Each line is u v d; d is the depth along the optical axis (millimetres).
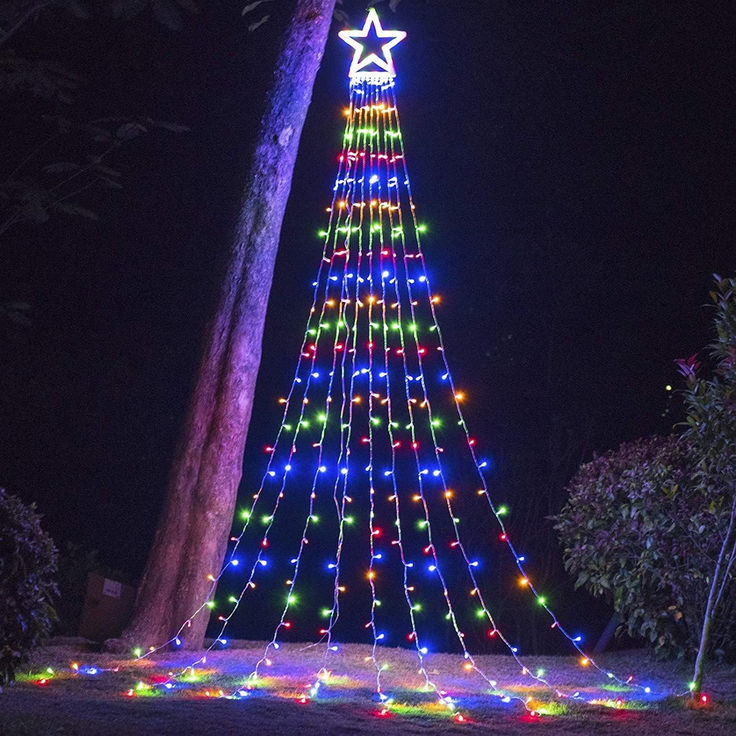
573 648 14844
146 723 5730
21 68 8711
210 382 9945
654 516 9172
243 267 10141
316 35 10664
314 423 15547
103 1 12117
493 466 15453
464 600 15078
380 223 12570
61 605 10664
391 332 15789
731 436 7090
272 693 7277
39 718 5602
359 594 15289
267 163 10328
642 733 6367
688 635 9508
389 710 6746
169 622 9477
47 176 14820
